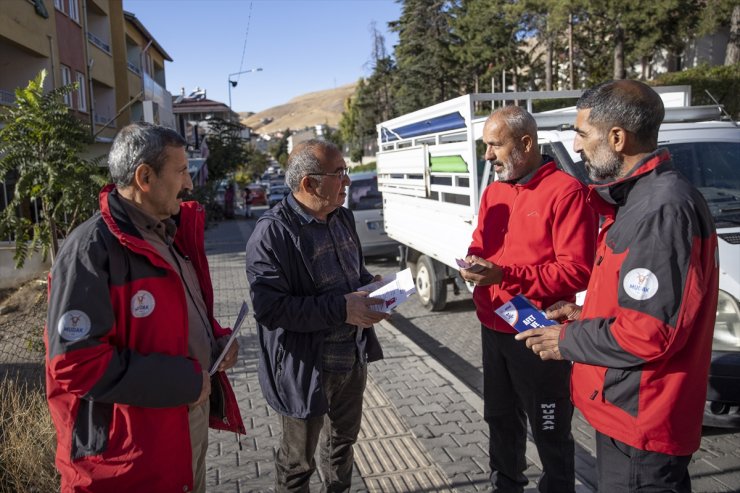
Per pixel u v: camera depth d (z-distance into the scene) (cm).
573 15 2550
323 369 297
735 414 396
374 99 5981
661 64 3231
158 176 230
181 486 230
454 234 658
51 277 213
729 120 590
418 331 769
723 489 369
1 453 377
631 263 213
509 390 330
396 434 436
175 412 228
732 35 2045
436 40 3962
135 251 219
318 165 286
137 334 223
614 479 231
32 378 591
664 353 207
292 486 302
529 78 3775
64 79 2030
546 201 311
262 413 483
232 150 3234
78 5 2192
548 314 289
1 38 1505
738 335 396
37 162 732
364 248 1130
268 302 276
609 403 228
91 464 216
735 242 424
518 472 334
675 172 223
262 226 291
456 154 628
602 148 231
